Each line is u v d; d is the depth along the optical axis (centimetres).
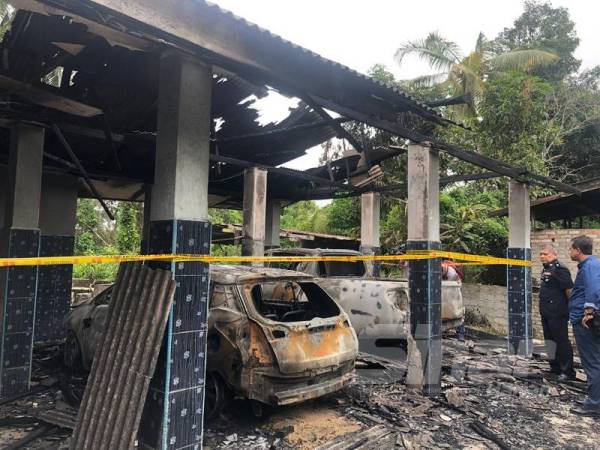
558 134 1750
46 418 449
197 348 347
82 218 2109
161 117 362
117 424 313
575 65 2089
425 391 574
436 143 606
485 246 1272
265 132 748
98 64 459
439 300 604
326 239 1700
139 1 286
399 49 1747
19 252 539
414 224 609
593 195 1002
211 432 443
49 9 280
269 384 440
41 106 504
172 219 341
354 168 1009
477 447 427
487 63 1725
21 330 535
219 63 358
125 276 369
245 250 849
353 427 461
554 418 512
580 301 548
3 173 793
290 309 608
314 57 379
